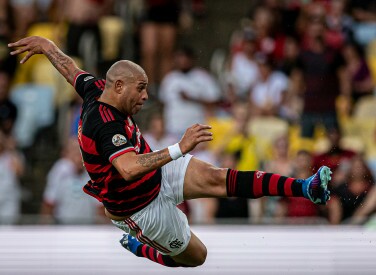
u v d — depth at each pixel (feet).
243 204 111.75
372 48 142.00
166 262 72.33
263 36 135.64
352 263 93.45
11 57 132.77
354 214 109.40
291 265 93.61
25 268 93.97
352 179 110.73
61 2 137.18
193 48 141.38
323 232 95.04
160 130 122.31
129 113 63.21
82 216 114.93
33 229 98.32
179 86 128.88
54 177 116.06
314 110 125.90
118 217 66.33
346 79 131.64
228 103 131.64
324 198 60.80
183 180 65.46
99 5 136.15
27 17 138.10
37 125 130.41
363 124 129.70
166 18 136.98
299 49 134.10
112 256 94.43
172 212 66.33
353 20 142.72
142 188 64.44
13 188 120.37
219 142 122.52
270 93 129.90
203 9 148.36
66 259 94.38
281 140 117.19
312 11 132.36
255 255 94.12
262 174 63.31
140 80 62.59
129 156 59.57
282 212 110.83
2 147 121.49
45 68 132.67
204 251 70.44
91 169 63.57
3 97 128.88
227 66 137.90
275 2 137.08
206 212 111.96
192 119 127.54
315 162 113.91
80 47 133.90
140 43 136.56
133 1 138.10
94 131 61.72
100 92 65.46
